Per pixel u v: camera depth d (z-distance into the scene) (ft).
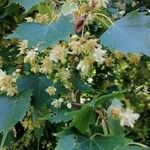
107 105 0.58
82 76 0.70
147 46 0.55
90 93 0.77
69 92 0.69
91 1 0.59
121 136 0.53
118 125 0.56
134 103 1.26
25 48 0.67
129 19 0.59
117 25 0.58
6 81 0.67
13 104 0.65
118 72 1.13
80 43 0.55
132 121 0.54
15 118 0.62
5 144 0.85
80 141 0.53
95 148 0.52
